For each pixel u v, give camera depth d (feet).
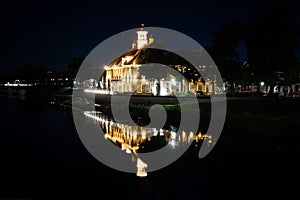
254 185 65.98
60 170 79.51
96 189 65.36
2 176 73.92
